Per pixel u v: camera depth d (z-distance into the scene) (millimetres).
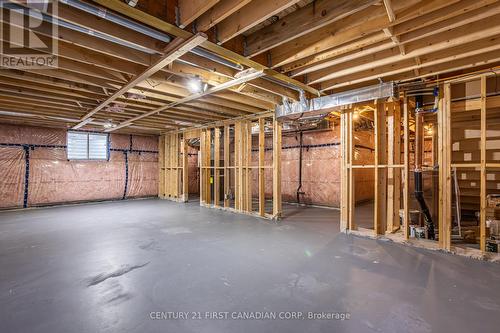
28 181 7113
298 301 2252
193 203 8156
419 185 4020
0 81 3736
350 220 4457
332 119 7062
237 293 2385
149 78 3676
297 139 8125
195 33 2523
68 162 7789
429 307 2152
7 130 6840
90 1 2191
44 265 3016
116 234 4379
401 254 3402
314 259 3219
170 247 3682
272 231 4590
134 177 9164
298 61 3293
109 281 2617
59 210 6793
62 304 2191
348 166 4488
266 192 9055
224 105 5230
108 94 4422
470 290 2436
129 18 2387
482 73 3248
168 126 7984
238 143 6492
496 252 3252
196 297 2314
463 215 5469
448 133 3521
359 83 4254
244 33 3000
